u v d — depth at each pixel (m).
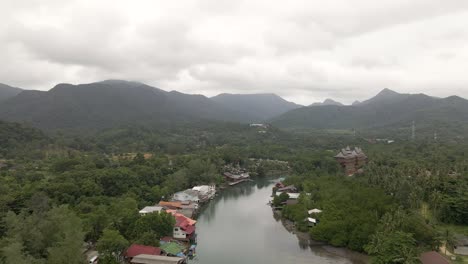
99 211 133.00
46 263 89.69
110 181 177.88
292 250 128.75
